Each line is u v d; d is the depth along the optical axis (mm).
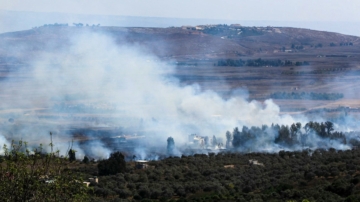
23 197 85438
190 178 193250
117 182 183750
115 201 159750
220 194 165875
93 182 180375
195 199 162250
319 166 191250
